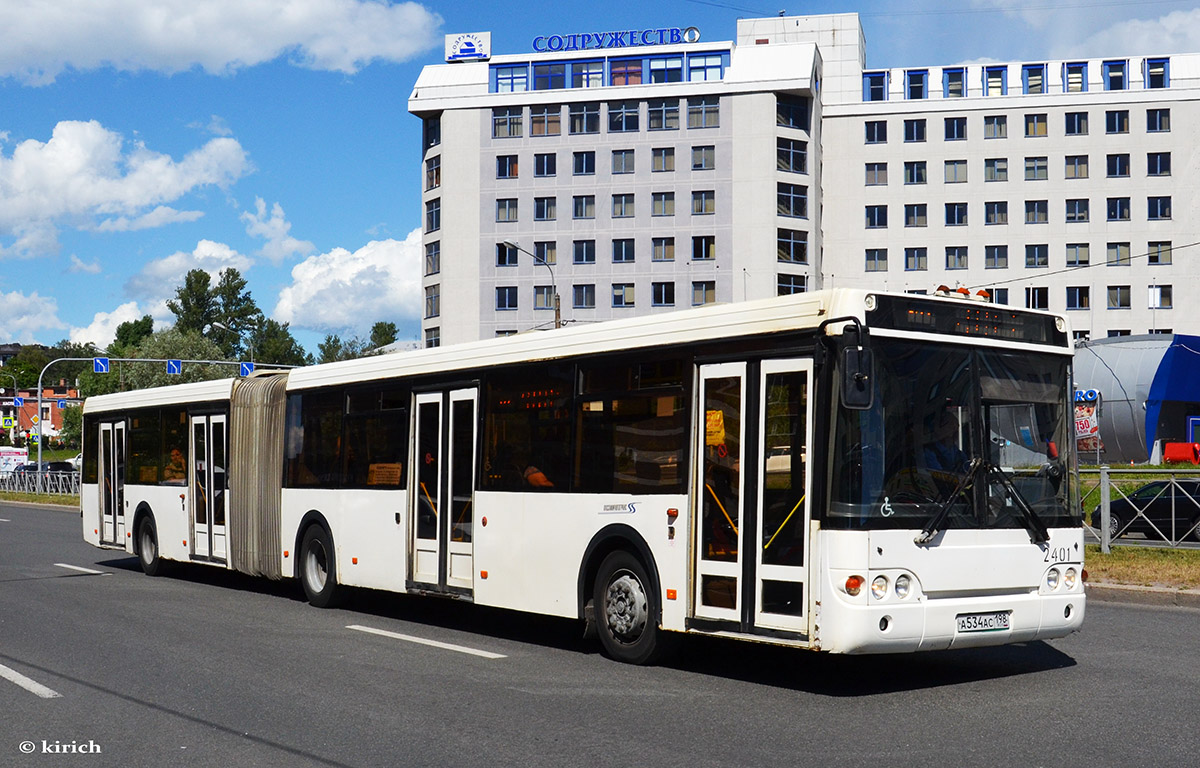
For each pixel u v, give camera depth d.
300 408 14.41
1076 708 7.73
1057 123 73.12
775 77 67.38
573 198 69.69
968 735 6.96
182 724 7.44
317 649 10.50
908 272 74.56
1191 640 10.73
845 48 76.12
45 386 159.38
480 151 70.56
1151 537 18.16
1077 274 72.69
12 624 12.17
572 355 10.38
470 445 11.53
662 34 70.56
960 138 74.31
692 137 68.25
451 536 11.73
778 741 6.84
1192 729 7.08
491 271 70.25
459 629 11.90
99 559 20.73
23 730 7.31
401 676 9.09
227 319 127.31
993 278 73.69
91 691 8.54
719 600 8.72
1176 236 71.69
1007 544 8.41
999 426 8.56
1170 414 44.78
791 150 68.12
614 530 9.70
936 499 8.16
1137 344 45.69
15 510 41.66
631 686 8.63
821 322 8.08
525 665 9.60
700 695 8.27
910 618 7.89
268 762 6.48
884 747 6.67
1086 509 19.11
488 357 11.39
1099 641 10.69
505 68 71.00
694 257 68.12
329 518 13.62
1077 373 47.03
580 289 69.44
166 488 17.28
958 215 74.25
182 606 13.86
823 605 7.86
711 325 9.00
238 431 15.54
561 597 10.28
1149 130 72.25
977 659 9.77
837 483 7.89
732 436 8.73
